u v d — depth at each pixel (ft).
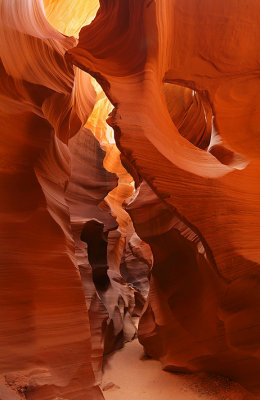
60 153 16.22
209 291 15.75
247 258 11.51
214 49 16.15
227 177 12.85
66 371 11.94
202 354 18.51
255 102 16.28
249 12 15.96
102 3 14.29
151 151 12.07
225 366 17.83
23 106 12.90
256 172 13.70
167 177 11.98
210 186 12.28
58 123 16.56
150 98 13.32
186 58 16.12
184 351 19.86
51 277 12.75
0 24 12.58
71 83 16.74
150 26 13.39
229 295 13.25
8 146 12.26
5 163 12.20
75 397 11.66
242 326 14.30
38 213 12.96
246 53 16.39
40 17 17.39
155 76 14.19
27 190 12.85
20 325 11.27
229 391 17.16
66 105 16.34
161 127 13.78
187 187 12.05
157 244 19.27
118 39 14.42
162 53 14.56
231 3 15.79
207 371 19.15
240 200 12.47
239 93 16.43
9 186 12.31
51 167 14.97
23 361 10.84
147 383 19.29
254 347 14.57
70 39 18.22
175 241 18.16
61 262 13.30
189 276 18.06
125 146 11.89
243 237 11.85
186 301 18.53
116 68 13.92
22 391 9.96
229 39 16.07
